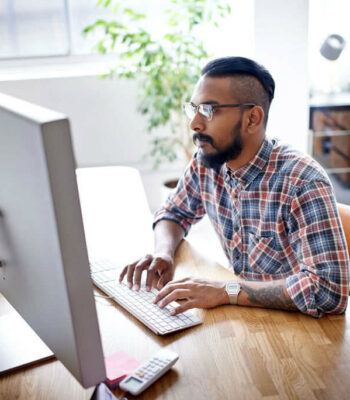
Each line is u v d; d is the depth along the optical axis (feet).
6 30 10.85
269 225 4.73
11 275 3.08
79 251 2.39
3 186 2.74
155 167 11.47
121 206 6.22
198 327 3.79
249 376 3.23
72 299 2.43
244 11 10.25
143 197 6.48
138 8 11.05
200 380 3.21
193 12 10.10
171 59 10.16
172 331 3.69
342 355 3.40
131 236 5.43
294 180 4.48
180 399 3.04
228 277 4.54
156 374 3.18
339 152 12.06
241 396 3.05
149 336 3.70
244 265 5.05
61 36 11.08
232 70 4.51
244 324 3.81
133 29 10.99
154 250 5.06
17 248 2.84
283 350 3.48
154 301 4.07
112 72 10.43
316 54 11.46
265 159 4.71
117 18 11.10
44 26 10.94
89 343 2.53
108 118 11.36
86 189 6.79
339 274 4.03
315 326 3.77
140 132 11.55
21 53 11.06
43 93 11.00
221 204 5.19
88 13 11.00
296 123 10.27
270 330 3.72
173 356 3.34
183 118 11.27
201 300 4.03
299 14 9.62
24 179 2.44
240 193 4.87
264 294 4.02
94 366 2.57
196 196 5.57
